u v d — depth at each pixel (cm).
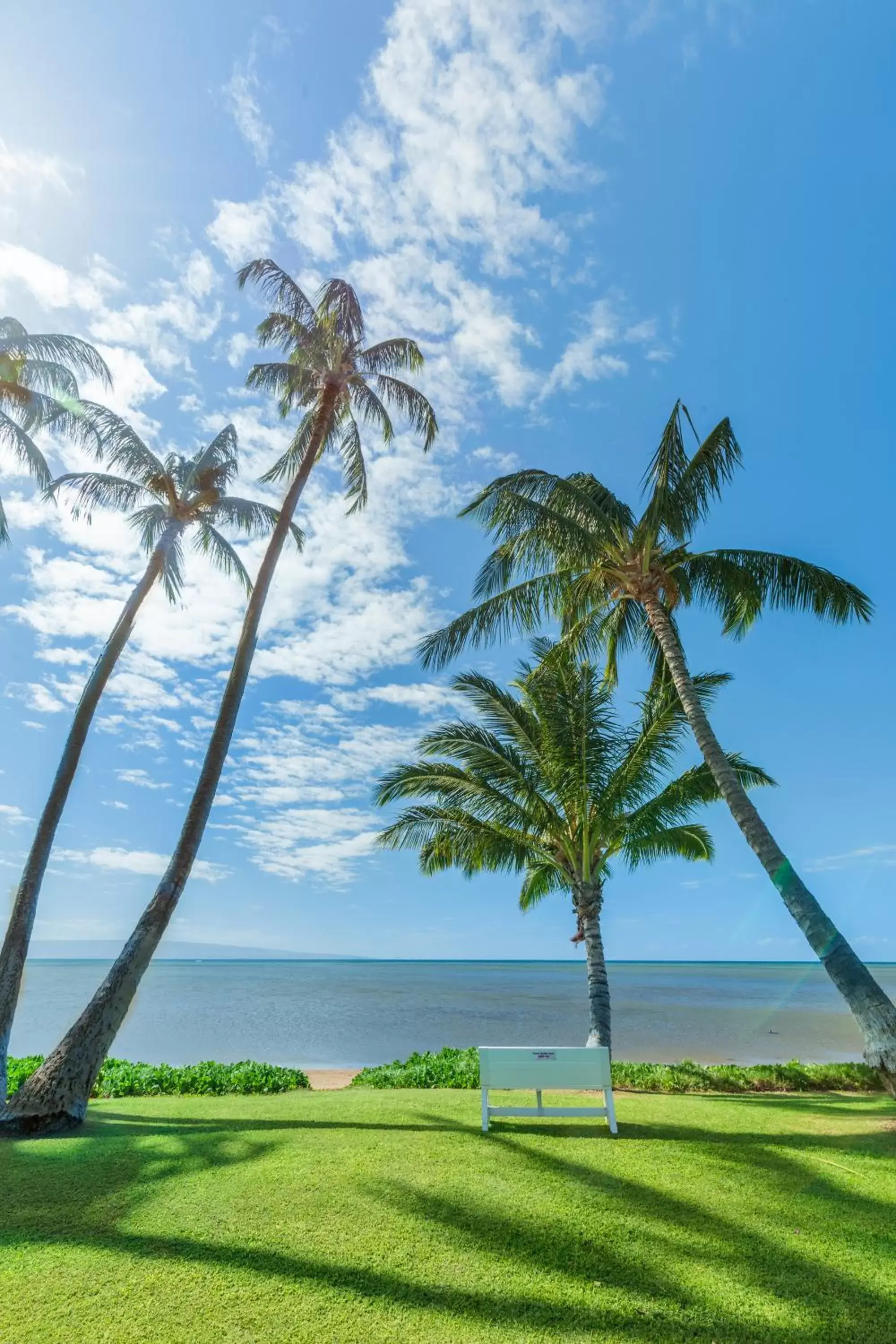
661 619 1147
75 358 1438
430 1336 332
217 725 992
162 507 1331
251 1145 635
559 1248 422
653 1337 334
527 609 1320
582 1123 734
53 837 984
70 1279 379
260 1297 364
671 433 1145
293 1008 3662
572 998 4628
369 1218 462
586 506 1205
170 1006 3706
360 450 1382
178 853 914
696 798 1402
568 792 1342
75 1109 733
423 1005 3947
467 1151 611
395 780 1437
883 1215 471
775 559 1140
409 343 1308
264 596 1088
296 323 1263
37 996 4281
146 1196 498
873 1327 342
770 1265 401
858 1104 916
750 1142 651
